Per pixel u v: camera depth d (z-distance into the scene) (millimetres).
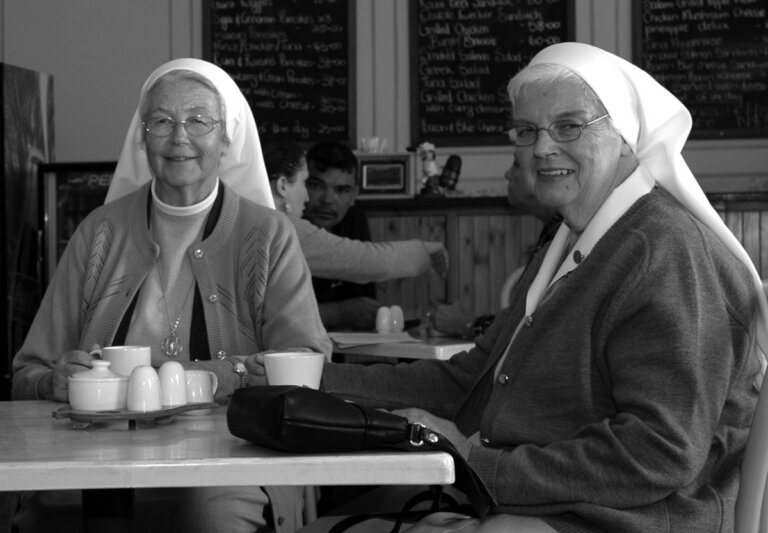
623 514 1481
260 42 5781
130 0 5832
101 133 5844
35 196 4676
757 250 4566
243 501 2033
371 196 4762
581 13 5508
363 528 1795
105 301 2264
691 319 1515
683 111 1759
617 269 1593
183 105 2229
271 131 5773
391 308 3555
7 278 4504
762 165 5344
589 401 1604
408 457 1311
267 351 2199
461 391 2053
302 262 2328
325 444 1335
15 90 4570
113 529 1620
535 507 1519
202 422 1672
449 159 4895
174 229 2299
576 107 1695
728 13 5375
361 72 5703
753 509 1547
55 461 1312
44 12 5852
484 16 5598
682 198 1729
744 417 1651
